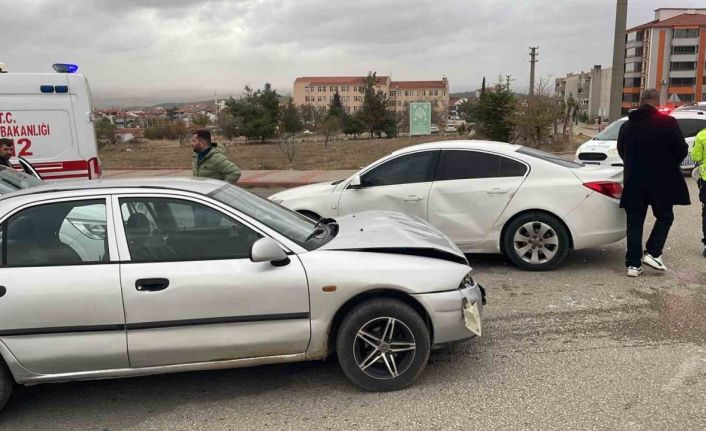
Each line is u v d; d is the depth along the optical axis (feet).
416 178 22.06
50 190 12.42
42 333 11.43
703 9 317.01
